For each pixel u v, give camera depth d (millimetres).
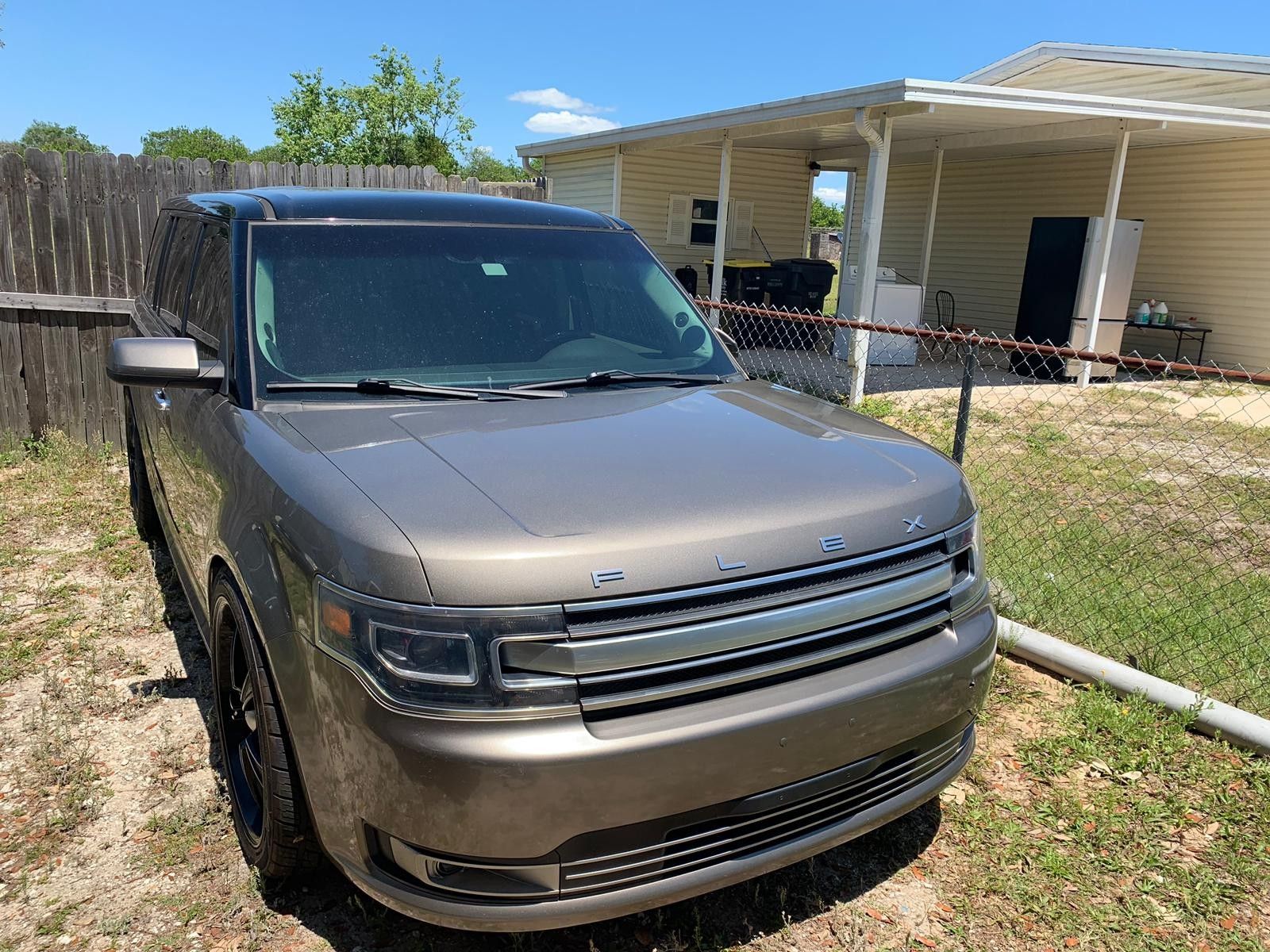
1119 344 13820
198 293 3773
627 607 2031
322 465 2361
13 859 2797
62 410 7355
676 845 2141
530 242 3631
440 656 1956
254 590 2350
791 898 2736
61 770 3207
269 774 2424
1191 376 14172
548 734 1954
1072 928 2621
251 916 2578
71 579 4953
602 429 2703
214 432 2916
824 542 2266
